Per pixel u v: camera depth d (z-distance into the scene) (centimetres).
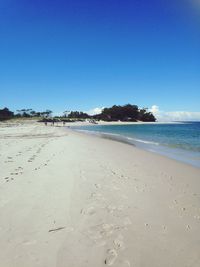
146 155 1850
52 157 1542
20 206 725
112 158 1631
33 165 1279
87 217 667
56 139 3092
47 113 18750
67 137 3550
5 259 480
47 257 489
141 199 823
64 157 1555
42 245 529
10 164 1296
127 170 1260
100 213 695
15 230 588
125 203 780
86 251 514
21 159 1448
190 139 3612
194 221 663
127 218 671
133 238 569
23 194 826
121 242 552
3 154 1639
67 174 1100
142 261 488
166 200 821
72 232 586
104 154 1809
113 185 966
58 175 1080
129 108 18562
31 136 3622
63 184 945
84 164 1345
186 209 746
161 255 507
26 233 575
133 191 905
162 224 641
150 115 19612
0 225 609
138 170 1276
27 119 15712
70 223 629
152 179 1096
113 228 613
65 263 474
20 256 490
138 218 673
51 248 520
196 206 772
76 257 493
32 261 476
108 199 808
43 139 3042
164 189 947
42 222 629
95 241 552
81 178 1043
